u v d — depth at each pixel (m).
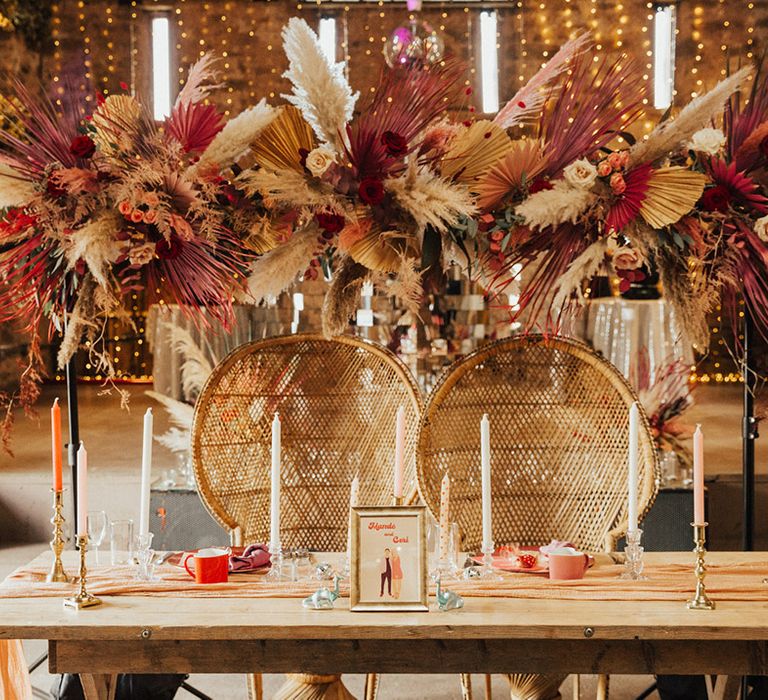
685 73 11.55
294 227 2.29
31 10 10.54
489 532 2.06
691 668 1.71
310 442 2.87
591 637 1.68
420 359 4.55
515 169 2.19
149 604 1.84
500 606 1.81
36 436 6.50
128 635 1.70
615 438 2.64
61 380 10.29
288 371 2.89
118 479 4.90
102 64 11.62
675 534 3.63
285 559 2.13
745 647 1.71
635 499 2.04
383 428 2.85
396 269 2.25
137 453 5.77
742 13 11.45
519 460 2.71
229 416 2.79
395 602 1.78
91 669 1.73
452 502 2.63
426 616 1.74
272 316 4.56
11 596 1.89
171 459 5.52
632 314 4.21
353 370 2.90
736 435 6.29
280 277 2.24
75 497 2.56
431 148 2.21
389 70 2.27
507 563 2.13
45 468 5.22
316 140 2.21
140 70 11.88
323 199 2.17
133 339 10.51
